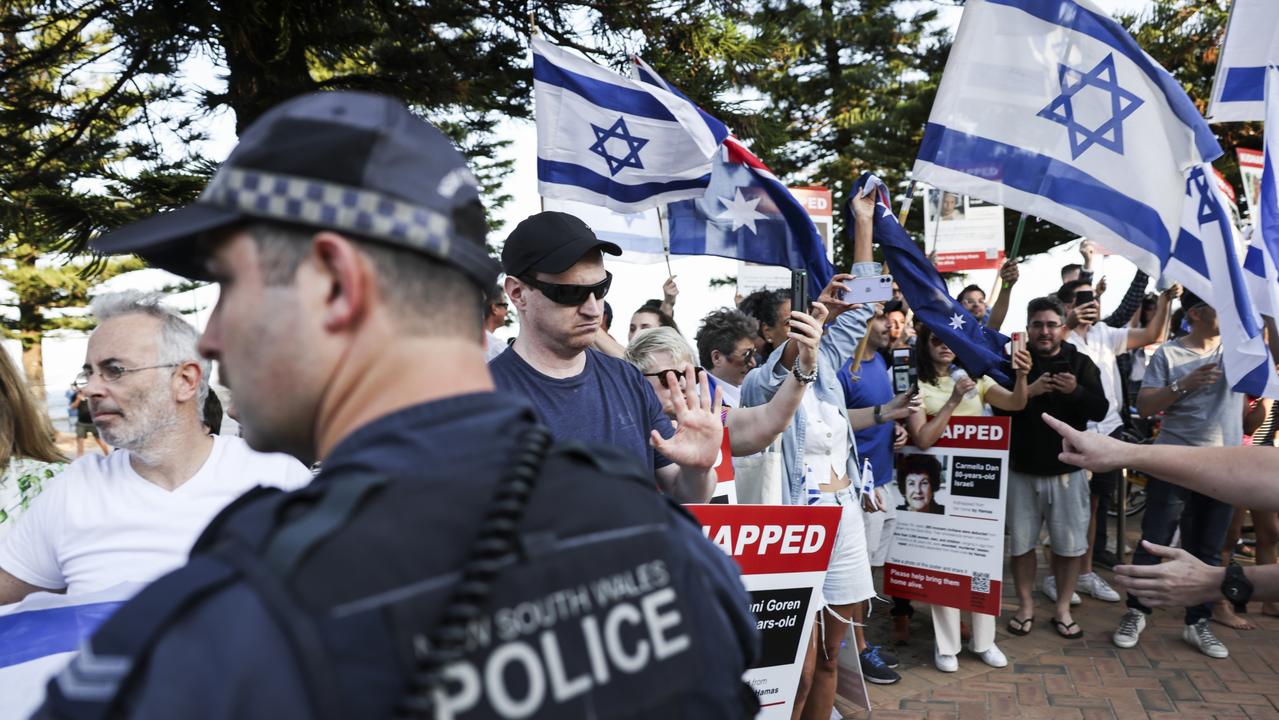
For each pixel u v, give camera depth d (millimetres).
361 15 6176
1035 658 4559
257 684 535
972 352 3828
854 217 3814
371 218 671
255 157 683
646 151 3621
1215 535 4664
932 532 4430
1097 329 5953
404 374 706
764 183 3758
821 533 2740
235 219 680
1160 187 3434
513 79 6855
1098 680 4250
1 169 5680
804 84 15227
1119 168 3484
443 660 566
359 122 696
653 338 2760
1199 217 3609
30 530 1978
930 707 3971
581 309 2281
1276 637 4789
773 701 2721
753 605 2660
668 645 711
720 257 3863
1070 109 3537
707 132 3477
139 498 1961
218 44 5410
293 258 689
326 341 696
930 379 4676
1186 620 4695
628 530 720
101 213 5207
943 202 7418
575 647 649
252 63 5578
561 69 3598
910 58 15406
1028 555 4898
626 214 3711
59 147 5801
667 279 4949
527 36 6668
